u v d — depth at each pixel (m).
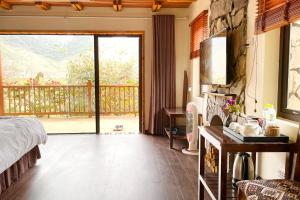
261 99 2.33
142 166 3.48
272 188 1.51
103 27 5.35
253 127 1.94
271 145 1.83
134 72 6.10
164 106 5.39
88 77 5.75
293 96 2.12
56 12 5.24
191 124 4.09
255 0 2.42
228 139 1.95
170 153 4.07
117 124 6.32
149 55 5.48
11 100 5.86
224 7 3.15
